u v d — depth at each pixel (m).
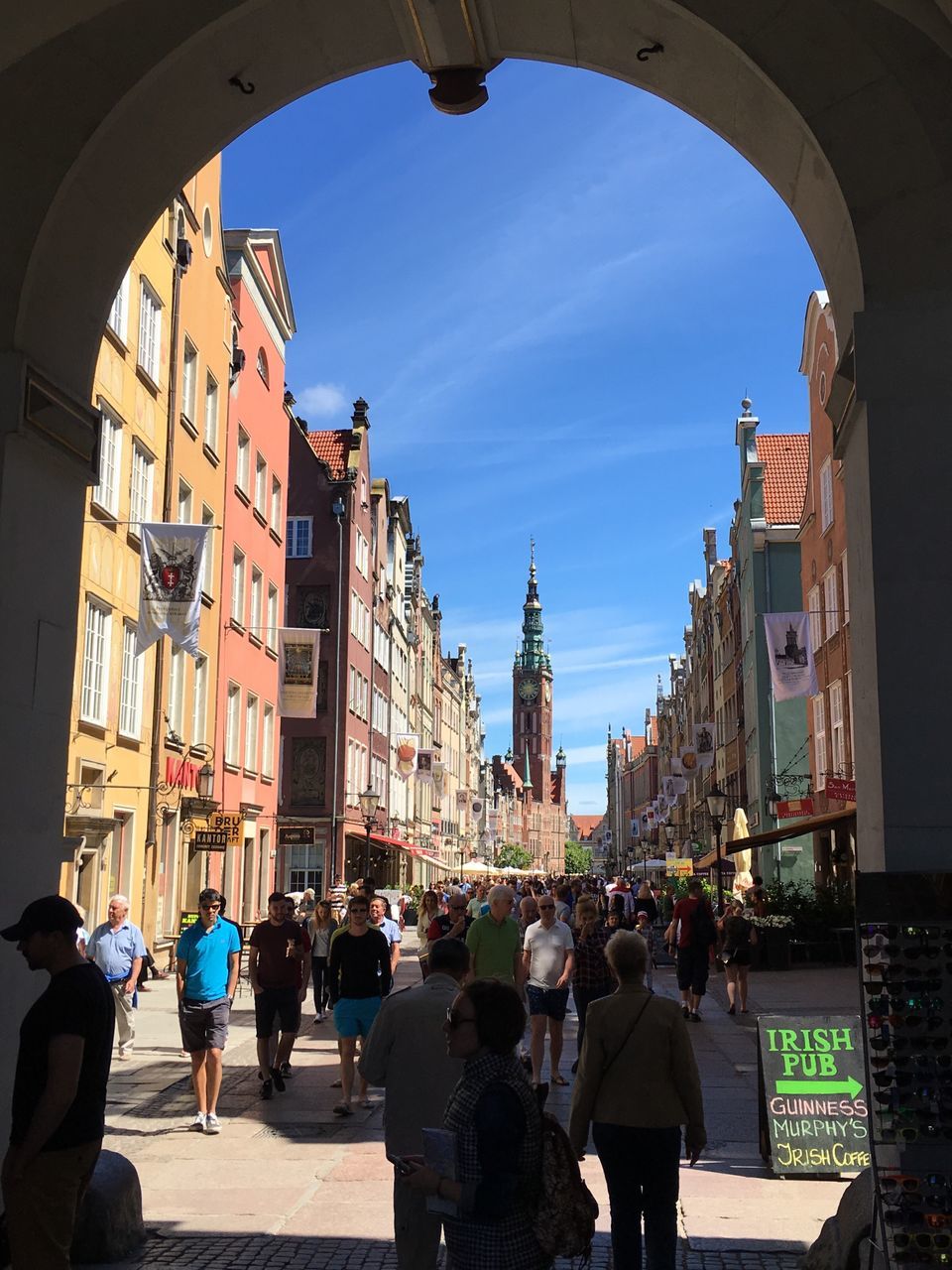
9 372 6.73
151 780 23.25
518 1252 4.00
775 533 43.59
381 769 55.59
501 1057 4.22
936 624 6.00
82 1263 6.36
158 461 23.77
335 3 6.93
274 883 35.19
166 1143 9.38
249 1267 6.32
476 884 35.25
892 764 5.94
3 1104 6.45
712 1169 8.53
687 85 7.19
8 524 6.69
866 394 6.16
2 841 6.57
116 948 13.86
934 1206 5.55
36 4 6.32
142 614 19.03
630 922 20.86
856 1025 8.60
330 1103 11.11
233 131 7.67
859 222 6.33
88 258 7.39
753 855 43.12
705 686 68.94
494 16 7.15
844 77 6.36
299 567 46.12
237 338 30.56
